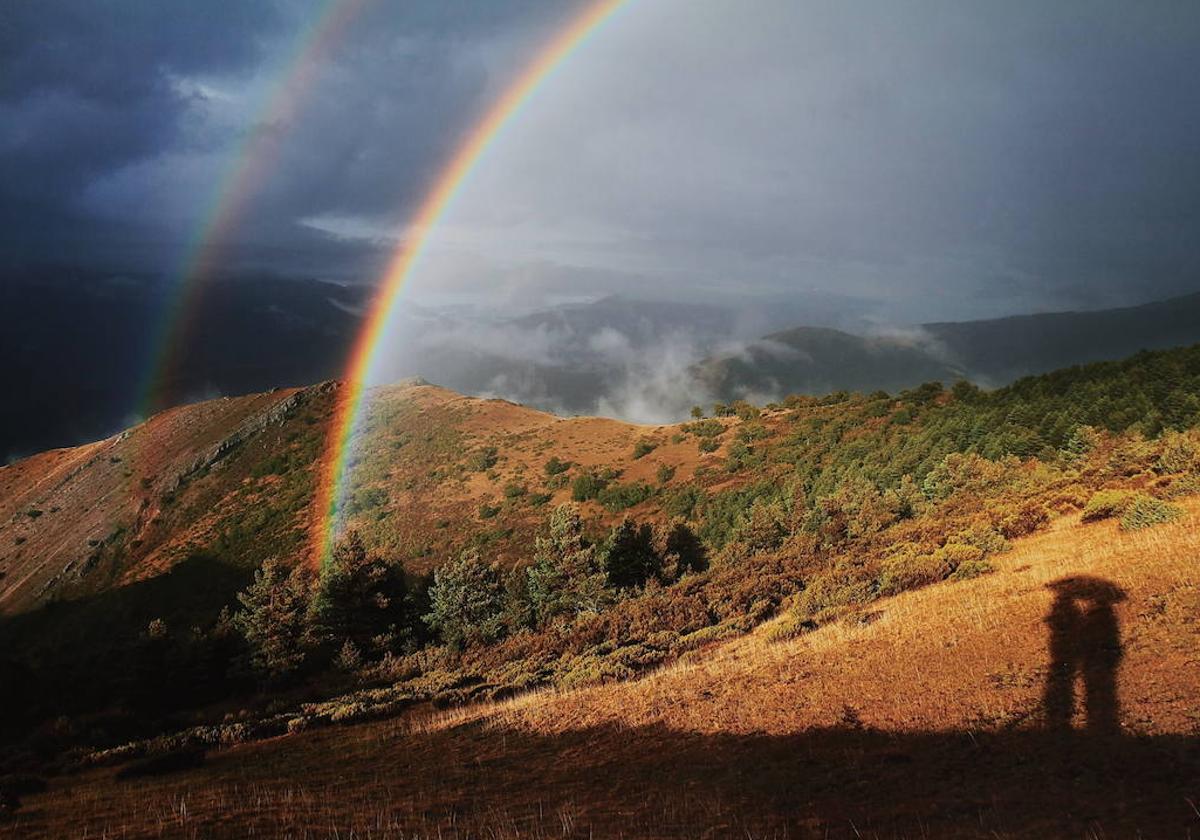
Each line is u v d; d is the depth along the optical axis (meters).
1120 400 60.41
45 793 15.41
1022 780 8.60
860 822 8.35
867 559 26.38
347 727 20.02
